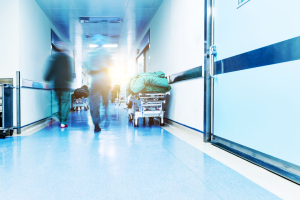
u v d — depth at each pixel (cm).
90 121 460
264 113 162
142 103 368
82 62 1329
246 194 121
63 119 372
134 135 299
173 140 265
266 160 160
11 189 130
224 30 218
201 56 266
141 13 520
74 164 175
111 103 1277
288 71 139
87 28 632
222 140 226
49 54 505
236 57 197
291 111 138
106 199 117
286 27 141
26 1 353
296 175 133
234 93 202
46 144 247
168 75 414
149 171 158
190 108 307
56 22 563
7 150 221
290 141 139
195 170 160
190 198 117
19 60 320
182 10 334
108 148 227
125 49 973
